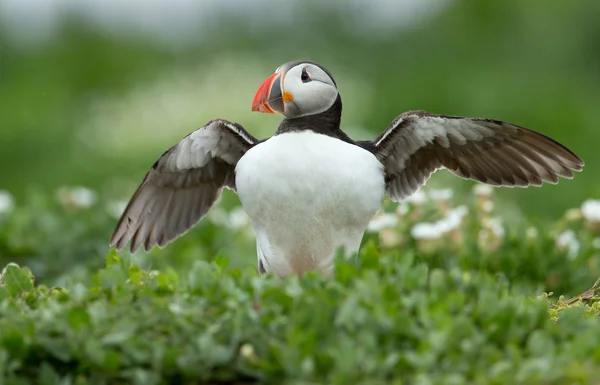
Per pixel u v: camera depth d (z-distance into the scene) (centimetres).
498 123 953
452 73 2520
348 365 698
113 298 826
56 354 736
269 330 760
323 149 912
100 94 2784
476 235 1227
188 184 1030
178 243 1381
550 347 739
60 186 2322
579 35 2552
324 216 917
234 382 745
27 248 1355
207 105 2517
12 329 739
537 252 1159
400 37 2778
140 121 2514
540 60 2547
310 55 2827
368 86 2600
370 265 877
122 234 1035
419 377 687
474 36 2641
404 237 1220
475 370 714
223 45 2966
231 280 830
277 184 907
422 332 745
